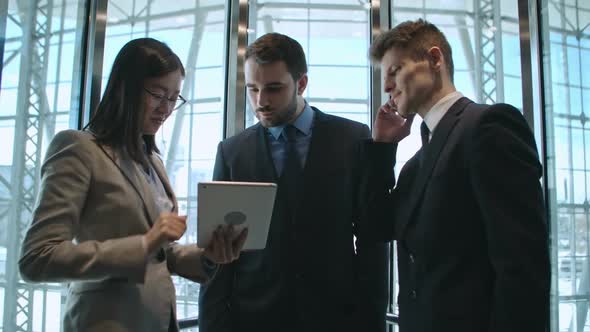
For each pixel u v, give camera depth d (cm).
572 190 253
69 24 234
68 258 92
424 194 124
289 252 158
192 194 280
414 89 130
